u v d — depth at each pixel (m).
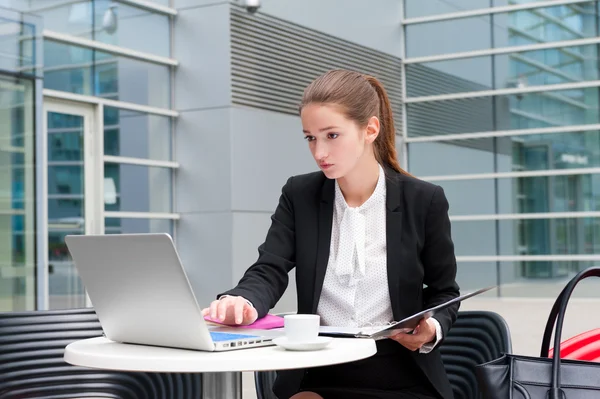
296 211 2.32
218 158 9.27
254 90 9.56
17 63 6.50
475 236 12.76
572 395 1.75
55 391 2.58
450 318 2.12
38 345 2.59
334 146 2.08
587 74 12.28
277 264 2.27
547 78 12.48
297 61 10.28
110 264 1.80
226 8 9.21
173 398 2.54
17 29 6.50
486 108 12.77
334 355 1.68
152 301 1.75
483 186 12.74
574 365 1.78
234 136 9.23
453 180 12.91
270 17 9.85
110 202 8.66
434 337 2.08
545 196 12.44
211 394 1.89
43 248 6.68
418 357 2.15
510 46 12.65
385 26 12.52
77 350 1.80
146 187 9.16
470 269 12.73
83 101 8.34
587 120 12.26
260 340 1.80
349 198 2.28
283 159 9.90
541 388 1.77
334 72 2.15
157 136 9.32
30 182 6.59
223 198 9.23
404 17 13.14
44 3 8.05
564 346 2.54
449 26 12.95
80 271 1.91
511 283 12.50
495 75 12.73
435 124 13.03
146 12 9.27
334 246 2.27
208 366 1.61
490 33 12.75
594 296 11.87
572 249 12.23
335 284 2.23
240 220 9.27
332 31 11.03
